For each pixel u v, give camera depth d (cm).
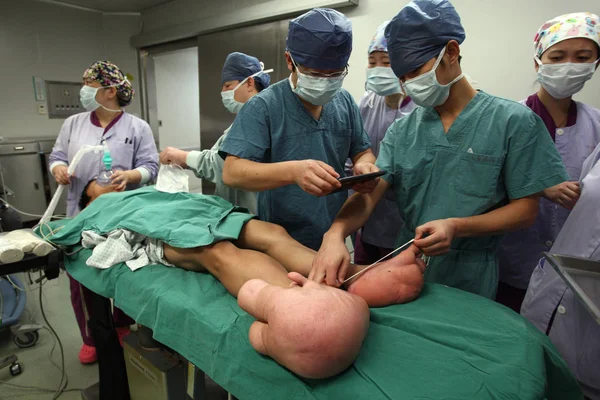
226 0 318
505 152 102
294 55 106
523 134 99
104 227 132
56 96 378
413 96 105
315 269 93
